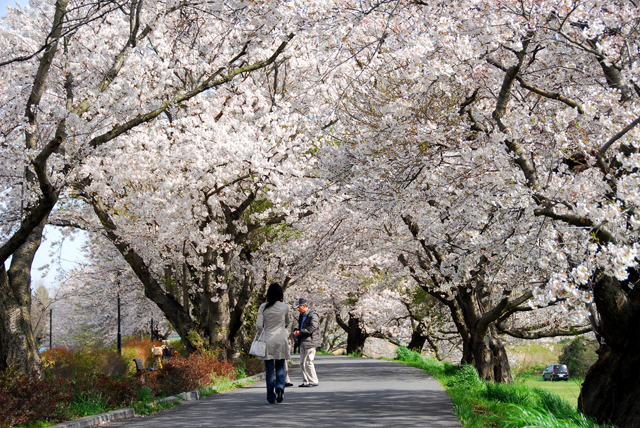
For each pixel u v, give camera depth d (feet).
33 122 36.47
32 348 36.27
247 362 57.98
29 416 22.18
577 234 22.26
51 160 37.29
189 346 55.67
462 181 29.78
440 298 58.90
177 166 47.73
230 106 54.13
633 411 23.39
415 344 113.91
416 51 24.85
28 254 38.06
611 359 24.35
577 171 25.34
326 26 31.37
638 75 26.73
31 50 48.06
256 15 34.81
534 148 27.50
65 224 56.90
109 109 40.29
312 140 52.65
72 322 149.38
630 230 22.18
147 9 43.34
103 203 52.13
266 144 49.60
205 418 24.23
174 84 55.26
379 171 34.99
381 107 34.96
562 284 18.52
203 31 51.37
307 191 44.01
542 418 20.36
